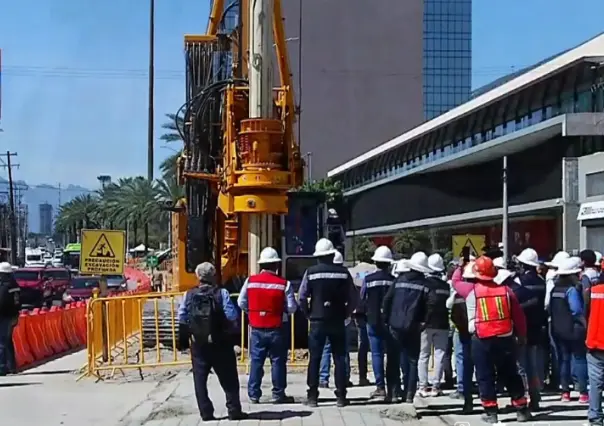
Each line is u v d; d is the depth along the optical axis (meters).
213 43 16.94
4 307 16.02
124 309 16.34
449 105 112.31
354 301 11.12
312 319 11.08
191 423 10.16
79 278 40.09
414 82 96.94
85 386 14.25
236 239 16.39
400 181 60.75
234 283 16.44
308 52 95.56
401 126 96.81
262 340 11.48
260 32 14.84
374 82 97.06
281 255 16.92
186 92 16.88
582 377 11.33
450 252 48.62
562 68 33.62
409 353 11.43
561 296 11.36
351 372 15.63
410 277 11.27
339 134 96.00
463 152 44.09
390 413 10.55
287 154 14.87
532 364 10.93
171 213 21.58
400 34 97.06
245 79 16.02
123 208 68.38
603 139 33.09
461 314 10.94
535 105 38.28
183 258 17.95
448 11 113.00
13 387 14.25
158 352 15.79
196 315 10.13
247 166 14.48
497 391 12.38
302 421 10.17
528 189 39.81
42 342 19.64
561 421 10.10
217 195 17.23
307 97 95.56
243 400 11.88
